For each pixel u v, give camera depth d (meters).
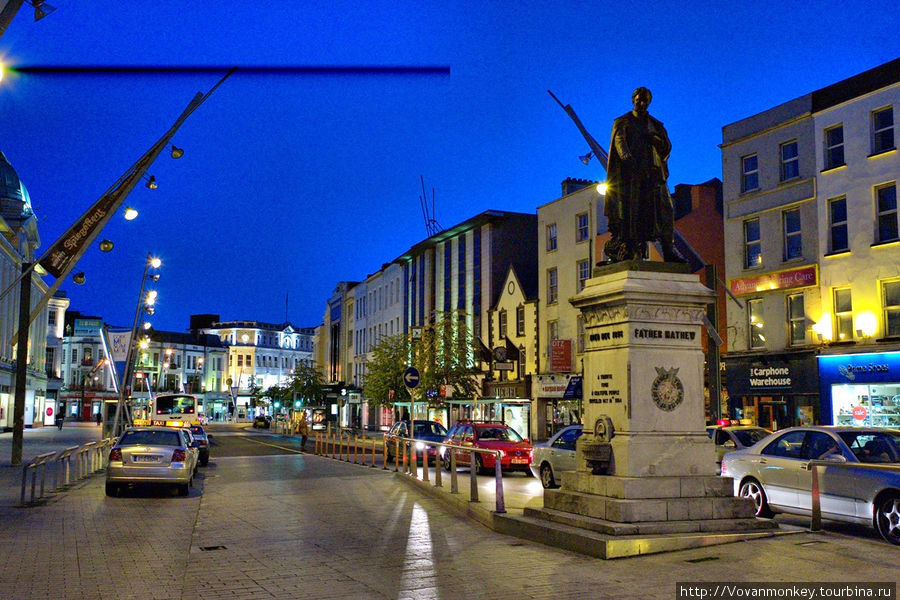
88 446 22.88
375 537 11.70
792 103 30.78
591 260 36.59
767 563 8.70
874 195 27.77
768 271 31.30
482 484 19.70
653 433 10.29
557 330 43.22
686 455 10.34
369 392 51.09
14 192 66.81
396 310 66.25
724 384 32.34
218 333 134.25
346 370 81.94
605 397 10.66
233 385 130.38
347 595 8.02
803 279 29.58
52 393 89.00
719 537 9.68
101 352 111.38
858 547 9.45
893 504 10.25
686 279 10.76
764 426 30.86
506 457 23.09
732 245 32.81
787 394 30.02
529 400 43.44
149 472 17.69
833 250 28.92
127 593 8.18
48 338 91.69
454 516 13.89
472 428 24.84
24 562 9.90
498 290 51.06
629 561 9.05
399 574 8.98
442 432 30.88
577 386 38.53
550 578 8.45
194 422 40.28
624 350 10.38
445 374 47.78
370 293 74.81
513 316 47.50
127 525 13.26
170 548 10.95
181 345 121.94
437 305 57.88
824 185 29.36
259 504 16.20
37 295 73.75
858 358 27.34
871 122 28.03
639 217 11.16
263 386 133.62
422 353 48.91
